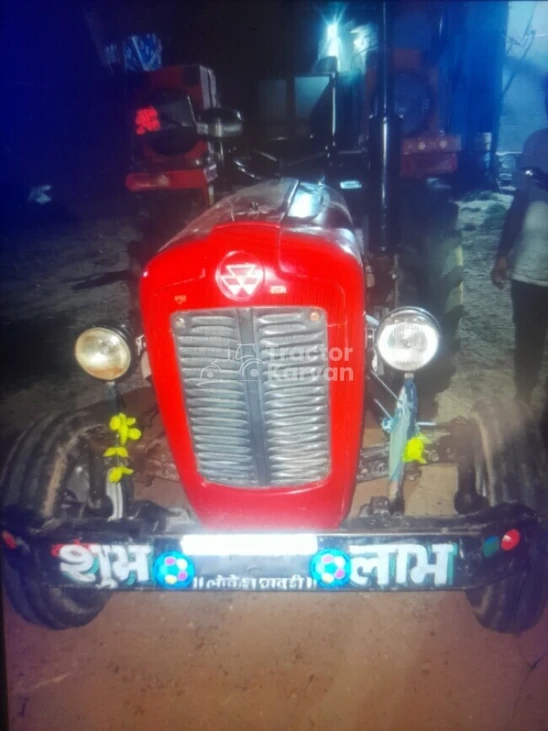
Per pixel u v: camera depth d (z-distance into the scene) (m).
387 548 2.02
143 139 5.79
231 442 2.14
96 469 2.44
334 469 2.17
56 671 2.46
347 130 4.58
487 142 11.99
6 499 2.28
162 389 2.12
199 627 2.63
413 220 4.20
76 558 2.10
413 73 5.27
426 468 3.52
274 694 2.32
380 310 3.06
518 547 2.06
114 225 11.09
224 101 7.47
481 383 4.62
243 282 1.87
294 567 2.07
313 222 2.16
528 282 3.59
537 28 11.74
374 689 2.33
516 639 2.54
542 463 2.33
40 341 5.89
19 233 10.71
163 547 2.07
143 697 2.34
